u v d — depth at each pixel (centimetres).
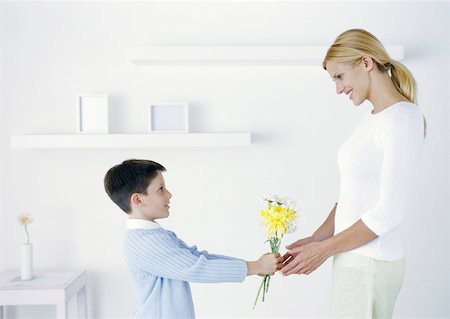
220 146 230
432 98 245
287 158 244
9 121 239
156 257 158
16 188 241
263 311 248
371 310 142
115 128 239
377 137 140
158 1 239
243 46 232
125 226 244
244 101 242
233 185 244
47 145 224
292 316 248
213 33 240
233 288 247
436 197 248
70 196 242
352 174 144
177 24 239
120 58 239
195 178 243
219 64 235
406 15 242
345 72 146
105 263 244
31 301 207
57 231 243
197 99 241
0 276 226
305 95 243
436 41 243
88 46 239
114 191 166
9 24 238
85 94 235
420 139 137
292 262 147
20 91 238
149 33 239
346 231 141
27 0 238
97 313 244
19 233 242
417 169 248
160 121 235
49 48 238
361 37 145
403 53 229
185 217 244
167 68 240
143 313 158
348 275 145
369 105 243
